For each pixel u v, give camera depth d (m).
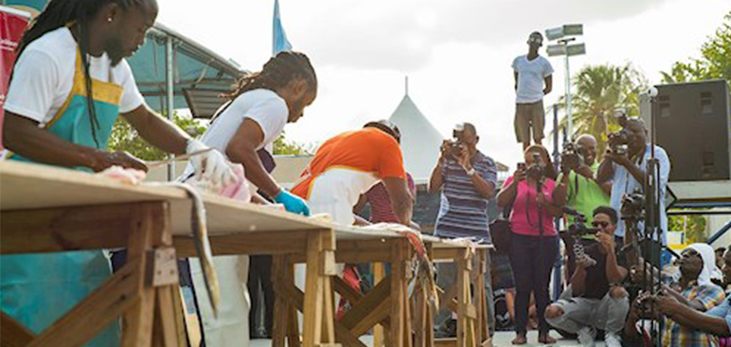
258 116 3.53
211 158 2.66
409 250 3.99
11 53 4.43
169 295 1.91
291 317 3.98
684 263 5.80
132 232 1.87
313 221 2.66
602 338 6.99
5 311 2.63
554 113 9.27
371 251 4.04
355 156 4.63
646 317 5.77
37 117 2.48
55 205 1.95
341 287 4.46
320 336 2.92
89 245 1.94
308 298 2.90
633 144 6.94
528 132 10.30
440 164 6.99
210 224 2.59
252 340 6.31
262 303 6.45
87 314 1.86
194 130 9.23
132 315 1.83
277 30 8.20
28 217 2.00
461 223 6.86
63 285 2.75
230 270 4.25
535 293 6.98
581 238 7.11
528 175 7.02
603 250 6.73
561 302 6.77
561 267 8.86
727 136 9.05
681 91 9.20
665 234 7.12
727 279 6.22
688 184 9.16
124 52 2.68
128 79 2.88
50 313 2.71
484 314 6.41
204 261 1.82
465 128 6.88
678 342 5.51
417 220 10.25
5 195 1.77
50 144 2.42
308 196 4.63
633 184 6.95
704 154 9.12
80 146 2.41
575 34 13.48
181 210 2.07
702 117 9.11
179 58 9.75
